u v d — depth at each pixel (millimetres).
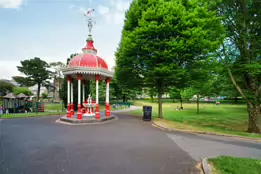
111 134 7945
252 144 6734
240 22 11578
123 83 16281
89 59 12258
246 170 3879
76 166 4297
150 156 5090
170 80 13211
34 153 5254
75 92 20781
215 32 11367
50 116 15328
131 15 13734
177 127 9805
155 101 60344
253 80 12008
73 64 11984
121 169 4145
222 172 3824
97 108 11953
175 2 11898
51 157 4914
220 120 17938
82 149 5668
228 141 7168
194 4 12383
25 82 38906
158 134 8117
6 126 9938
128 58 13242
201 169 4191
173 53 11820
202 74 13102
